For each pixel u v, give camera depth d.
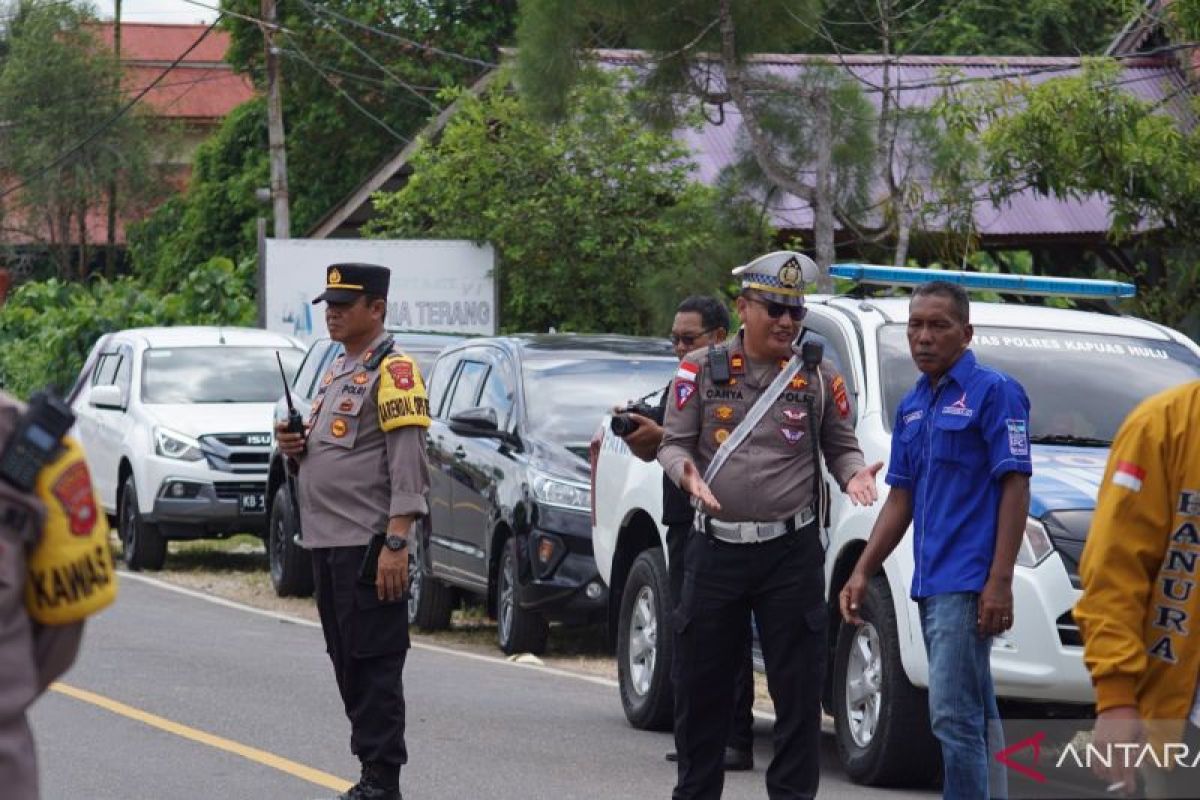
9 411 4.55
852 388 11.07
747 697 10.84
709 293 22.52
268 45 34.75
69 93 63.66
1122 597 5.18
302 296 29.09
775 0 20.12
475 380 16.98
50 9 65.00
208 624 17.17
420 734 11.76
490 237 27.39
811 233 26.80
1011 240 28.56
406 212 29.19
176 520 20.97
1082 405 11.11
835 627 10.87
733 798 10.02
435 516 17.17
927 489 8.18
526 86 20.88
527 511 15.03
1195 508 5.12
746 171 21.73
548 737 11.77
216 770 10.41
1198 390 5.17
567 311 27.47
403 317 27.75
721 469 8.40
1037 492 9.75
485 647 16.62
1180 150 20.12
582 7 20.39
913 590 8.21
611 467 13.22
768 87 21.09
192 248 53.97
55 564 4.55
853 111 20.95
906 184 21.12
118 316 36.47
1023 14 40.56
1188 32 21.05
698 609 8.44
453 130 27.64
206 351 22.83
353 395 9.25
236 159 53.62
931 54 38.78
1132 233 21.89
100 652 14.92
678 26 20.47
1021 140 20.20
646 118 21.33
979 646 8.04
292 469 9.57
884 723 10.08
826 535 10.74
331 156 50.84
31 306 43.78
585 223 26.98
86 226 67.94
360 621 9.16
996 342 11.50
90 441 23.50
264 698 12.85
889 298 12.12
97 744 11.11
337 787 9.98
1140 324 12.02
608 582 13.13
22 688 4.46
